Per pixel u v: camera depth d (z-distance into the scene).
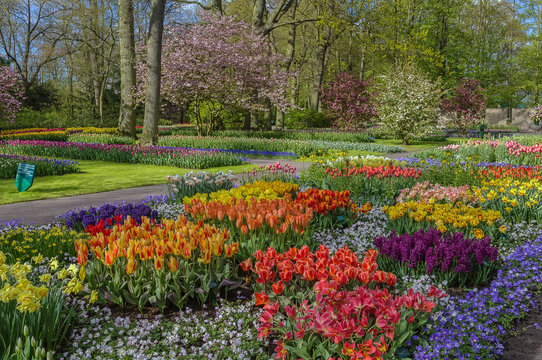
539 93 55.09
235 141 21.19
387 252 4.68
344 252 3.71
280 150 20.28
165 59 25.33
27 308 2.74
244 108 29.69
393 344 2.96
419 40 38.81
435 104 26.70
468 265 4.32
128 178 12.66
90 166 15.64
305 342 2.94
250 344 3.30
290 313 2.99
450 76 46.38
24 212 8.12
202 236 3.99
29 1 43.28
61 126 42.28
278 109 35.69
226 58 25.94
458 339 3.30
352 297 2.98
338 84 31.80
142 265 3.90
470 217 5.32
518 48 55.78
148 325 3.56
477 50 52.00
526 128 48.69
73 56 45.25
